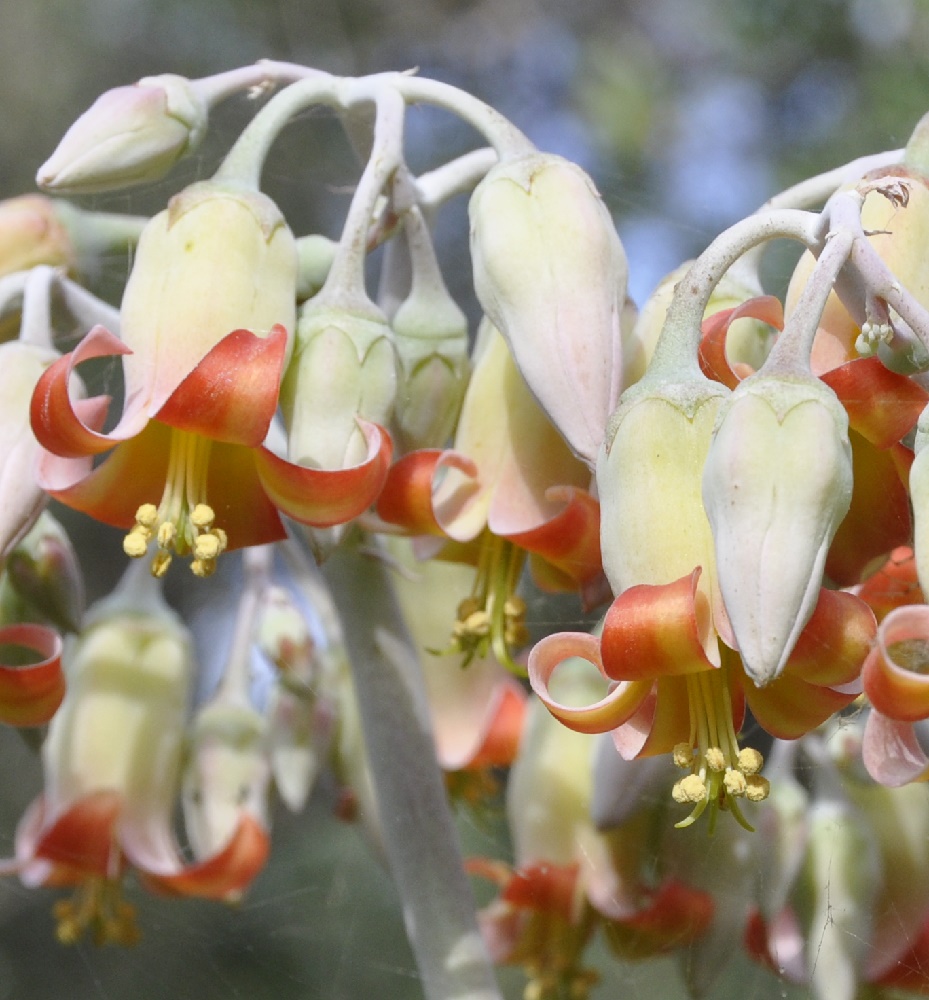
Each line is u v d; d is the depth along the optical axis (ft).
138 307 1.13
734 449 1.02
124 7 3.14
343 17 3.14
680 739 1.07
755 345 1.15
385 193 1.20
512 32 3.07
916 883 1.26
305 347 1.13
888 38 2.66
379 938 2.38
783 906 1.28
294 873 2.40
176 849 1.39
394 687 1.24
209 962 2.40
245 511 1.13
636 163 2.76
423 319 1.20
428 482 1.17
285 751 1.39
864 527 1.11
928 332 1.03
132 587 1.42
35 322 1.20
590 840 1.33
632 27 2.92
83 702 1.40
